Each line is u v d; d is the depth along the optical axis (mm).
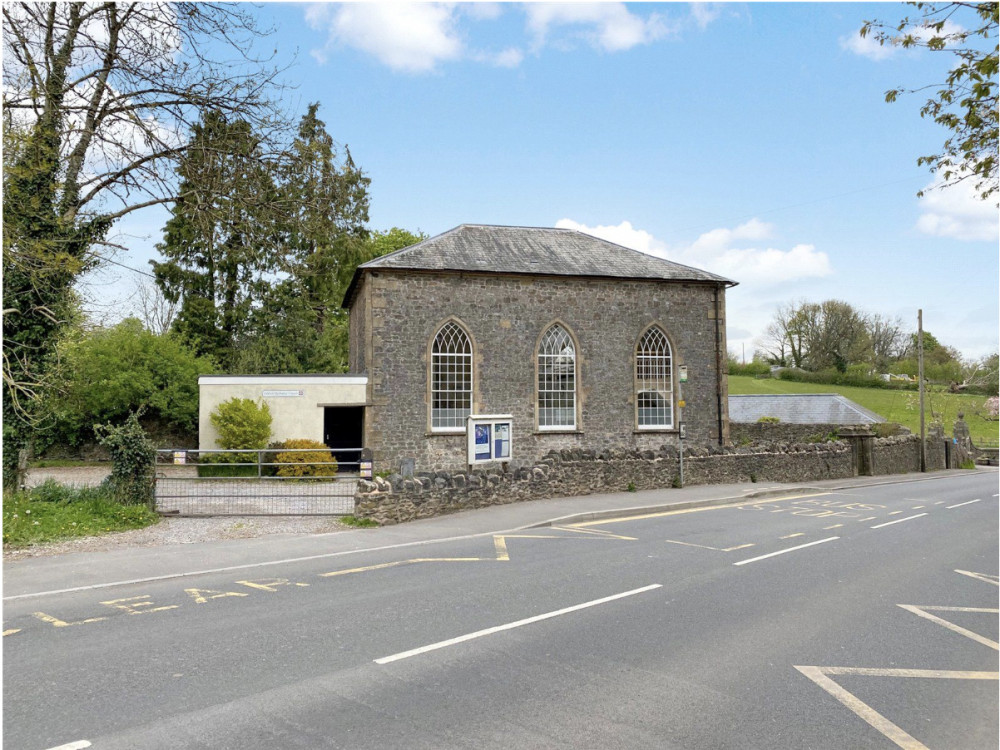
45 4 13109
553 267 25078
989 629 7035
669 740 4461
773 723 4742
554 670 5711
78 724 4648
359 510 13328
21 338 13750
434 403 23406
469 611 7449
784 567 9992
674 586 8703
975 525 14852
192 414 28484
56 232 13266
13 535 10945
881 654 6230
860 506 18266
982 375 57656
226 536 12070
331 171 15250
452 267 23453
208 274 34875
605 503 16562
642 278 25922
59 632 6691
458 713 4852
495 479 16031
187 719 4738
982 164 7926
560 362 25141
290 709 4910
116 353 27969
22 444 13773
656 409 26422
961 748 4414
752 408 42312
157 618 7172
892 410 52375
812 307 70875
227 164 14367
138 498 13719
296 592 8281
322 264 33625
